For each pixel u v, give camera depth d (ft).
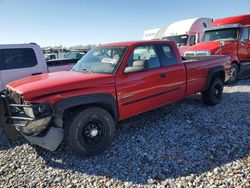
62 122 12.21
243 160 12.01
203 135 15.26
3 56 20.77
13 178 11.59
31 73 22.09
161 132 16.01
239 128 16.12
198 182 10.46
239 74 35.14
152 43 16.69
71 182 11.04
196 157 12.60
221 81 22.45
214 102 21.65
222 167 11.50
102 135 13.46
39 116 11.65
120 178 11.15
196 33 47.21
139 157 12.91
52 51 62.23
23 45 22.06
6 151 14.49
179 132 15.89
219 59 22.33
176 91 17.85
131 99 14.85
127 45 15.39
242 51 35.70
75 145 12.60
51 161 13.00
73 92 12.45
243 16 36.55
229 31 35.78
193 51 35.19
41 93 11.77
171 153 13.14
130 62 14.90
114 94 13.94
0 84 20.35
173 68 17.40
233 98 24.43
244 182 10.19
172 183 10.53
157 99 16.51
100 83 13.37
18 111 12.68
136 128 16.87
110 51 15.79
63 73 15.24
